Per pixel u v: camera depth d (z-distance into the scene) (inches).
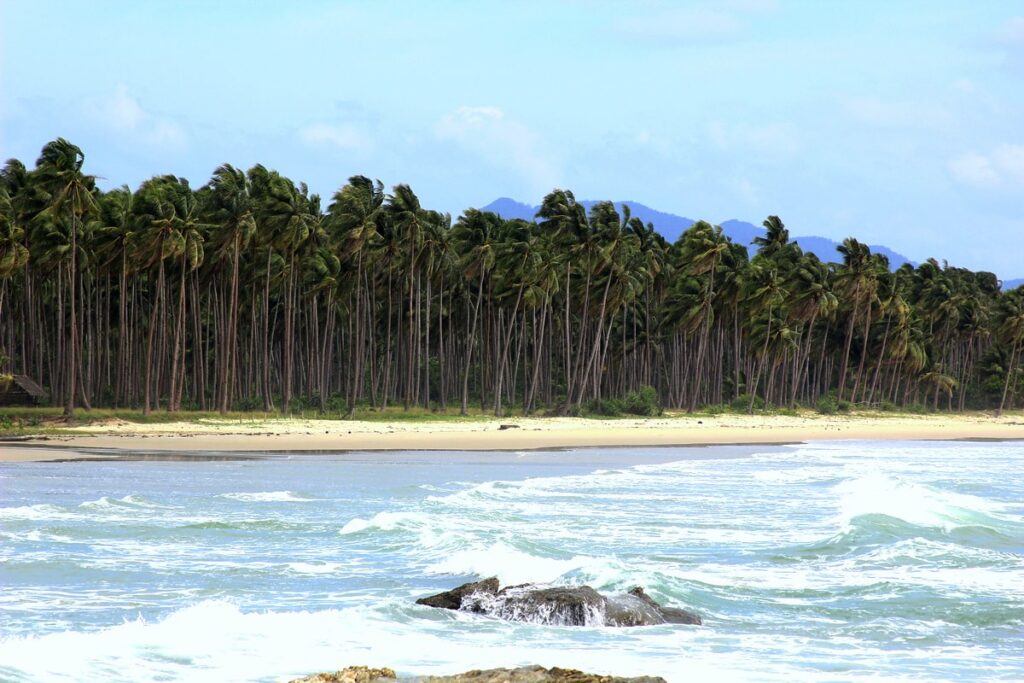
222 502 1493.6
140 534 1187.9
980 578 999.6
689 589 922.7
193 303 3880.4
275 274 4008.4
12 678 573.9
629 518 1393.9
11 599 847.7
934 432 4328.3
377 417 3762.3
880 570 1038.4
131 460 2196.1
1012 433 4362.7
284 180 3848.4
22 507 1378.0
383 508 1453.0
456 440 3070.9
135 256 3398.1
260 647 682.2
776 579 987.9
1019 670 684.1
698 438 3464.6
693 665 678.5
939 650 740.0
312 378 4148.6
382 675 507.8
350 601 872.9
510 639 736.3
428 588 924.0
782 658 706.2
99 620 783.1
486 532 1224.8
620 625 791.1
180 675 610.2
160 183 3917.3
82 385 3422.7
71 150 3292.3
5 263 3061.0
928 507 1461.6
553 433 3474.4
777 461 2513.5
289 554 1081.4
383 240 4065.0
